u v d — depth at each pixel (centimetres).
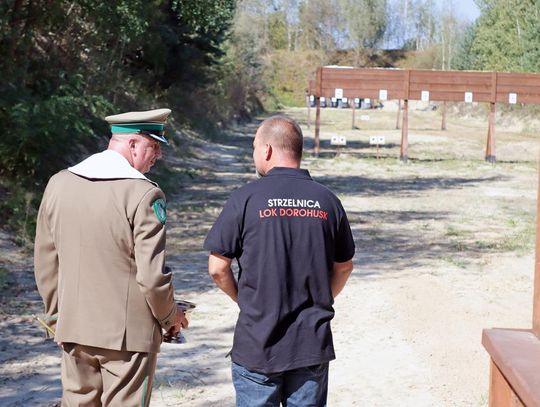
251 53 6378
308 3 11056
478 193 2205
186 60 3250
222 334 801
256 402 368
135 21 1806
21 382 647
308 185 378
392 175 2672
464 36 8325
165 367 696
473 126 6103
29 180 1376
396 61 11356
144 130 395
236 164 2884
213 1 2131
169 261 1166
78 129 1392
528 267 1170
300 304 369
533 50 5506
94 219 379
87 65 2108
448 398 625
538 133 5259
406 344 768
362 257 1223
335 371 690
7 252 1100
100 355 383
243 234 371
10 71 1495
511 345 306
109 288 379
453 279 1074
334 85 3203
